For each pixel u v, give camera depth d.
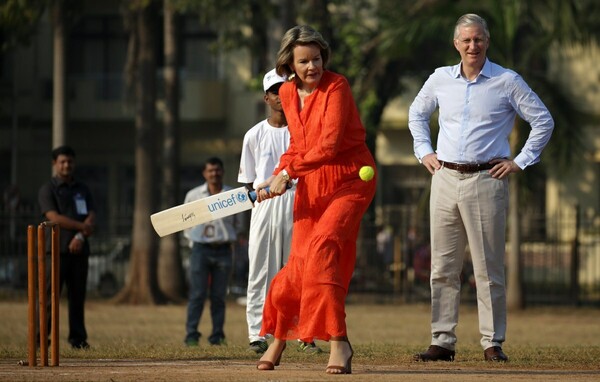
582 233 74.94
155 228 17.61
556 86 54.03
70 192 27.94
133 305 58.28
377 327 44.56
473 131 20.27
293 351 22.42
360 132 16.95
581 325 48.31
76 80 84.69
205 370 17.62
